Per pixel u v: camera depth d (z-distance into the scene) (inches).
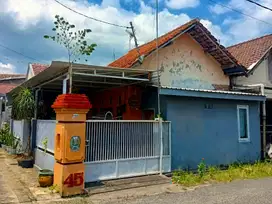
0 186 301.7
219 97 403.5
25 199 258.4
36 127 423.5
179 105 381.1
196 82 514.3
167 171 361.7
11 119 618.8
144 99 417.7
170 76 487.5
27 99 457.7
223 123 422.6
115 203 249.8
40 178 297.4
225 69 547.8
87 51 374.3
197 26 485.4
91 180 308.7
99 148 316.5
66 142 273.3
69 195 269.6
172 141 371.2
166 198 265.1
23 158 434.6
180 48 502.3
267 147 490.0
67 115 276.7
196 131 393.1
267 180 344.8
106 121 321.7
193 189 299.0
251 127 456.1
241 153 438.0
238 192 286.5
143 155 346.6
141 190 292.0
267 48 594.2
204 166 366.6
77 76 370.3
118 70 341.7
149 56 463.8
